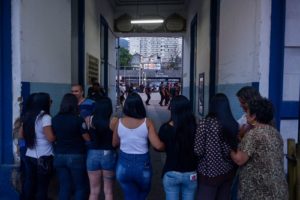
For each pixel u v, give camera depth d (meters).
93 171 3.64
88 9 9.66
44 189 3.85
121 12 16.55
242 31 5.30
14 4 4.45
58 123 3.61
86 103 5.02
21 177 4.08
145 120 3.27
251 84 4.77
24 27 4.57
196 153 2.91
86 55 9.34
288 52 4.56
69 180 3.75
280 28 4.48
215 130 2.85
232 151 2.76
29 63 4.74
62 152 3.63
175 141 2.95
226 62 6.52
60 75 6.11
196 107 12.80
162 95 24.14
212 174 2.90
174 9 16.48
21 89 4.49
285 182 2.58
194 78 13.73
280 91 4.49
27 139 3.73
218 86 7.43
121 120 3.32
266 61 4.49
